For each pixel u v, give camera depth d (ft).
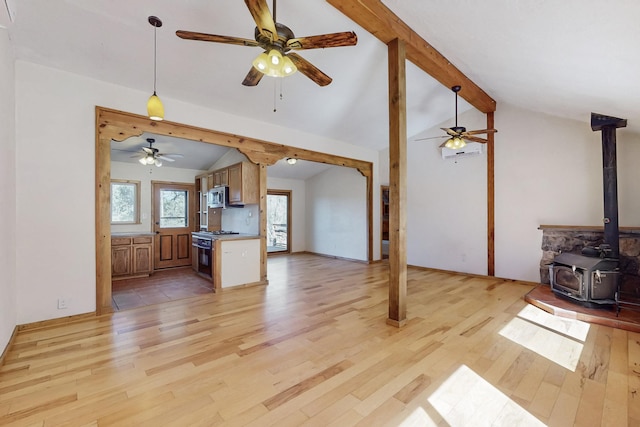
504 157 16.53
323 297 13.37
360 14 8.47
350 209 23.94
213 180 19.54
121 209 19.31
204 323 10.19
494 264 17.06
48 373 6.99
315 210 27.30
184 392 6.27
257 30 6.59
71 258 10.32
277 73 7.29
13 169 9.01
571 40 7.29
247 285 15.19
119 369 7.18
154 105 7.86
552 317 10.82
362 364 7.45
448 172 18.98
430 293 14.08
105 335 9.15
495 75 12.02
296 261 23.39
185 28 9.14
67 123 10.27
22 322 9.46
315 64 11.99
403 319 10.12
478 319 10.62
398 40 9.66
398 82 9.75
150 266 17.85
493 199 16.98
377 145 22.00
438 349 8.27
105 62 10.17
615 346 8.41
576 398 6.06
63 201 10.17
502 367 7.30
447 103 16.85
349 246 24.02
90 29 8.81
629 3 5.30
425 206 20.20
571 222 14.38
